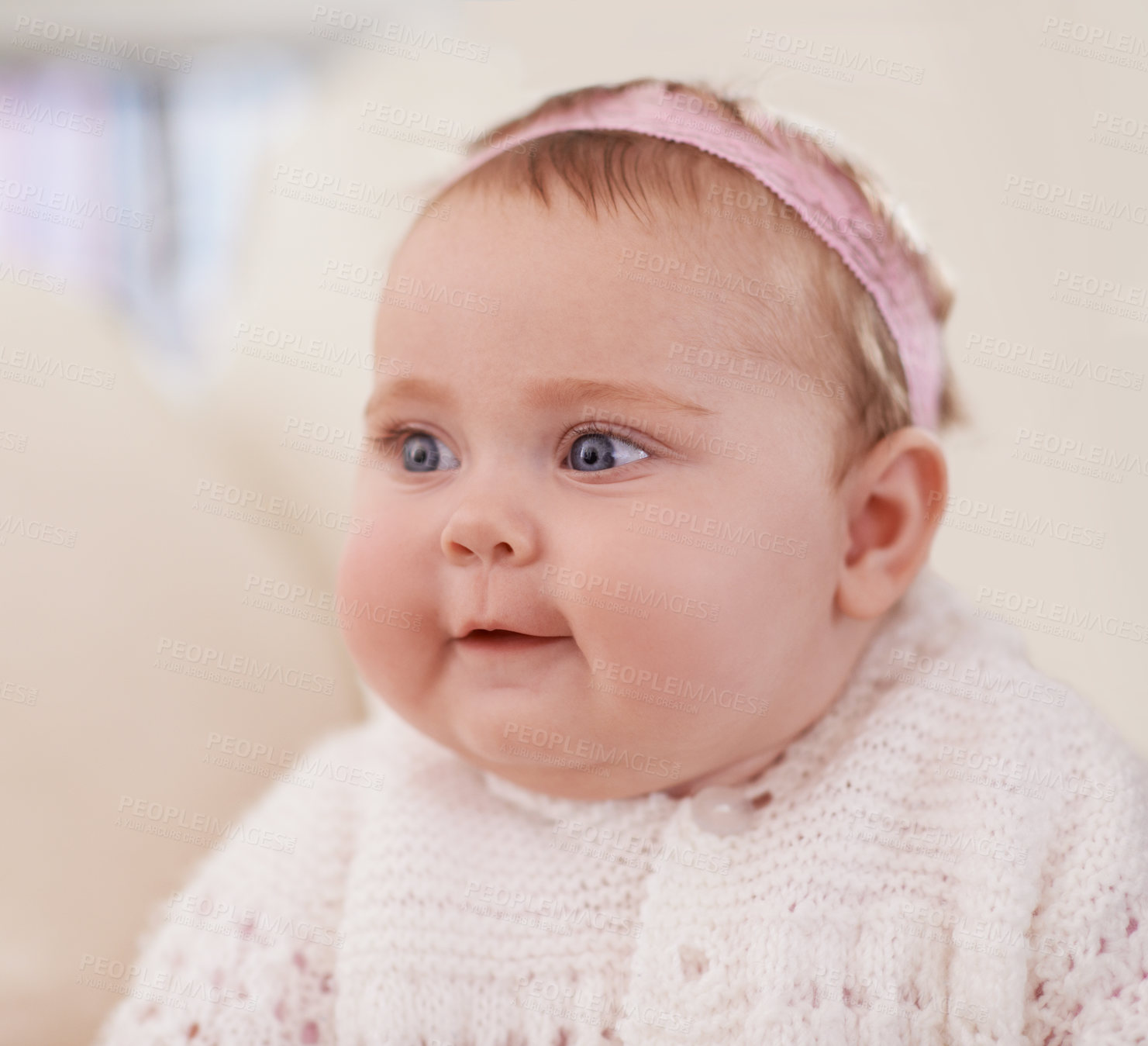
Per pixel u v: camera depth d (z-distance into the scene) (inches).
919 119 72.0
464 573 38.7
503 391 38.5
